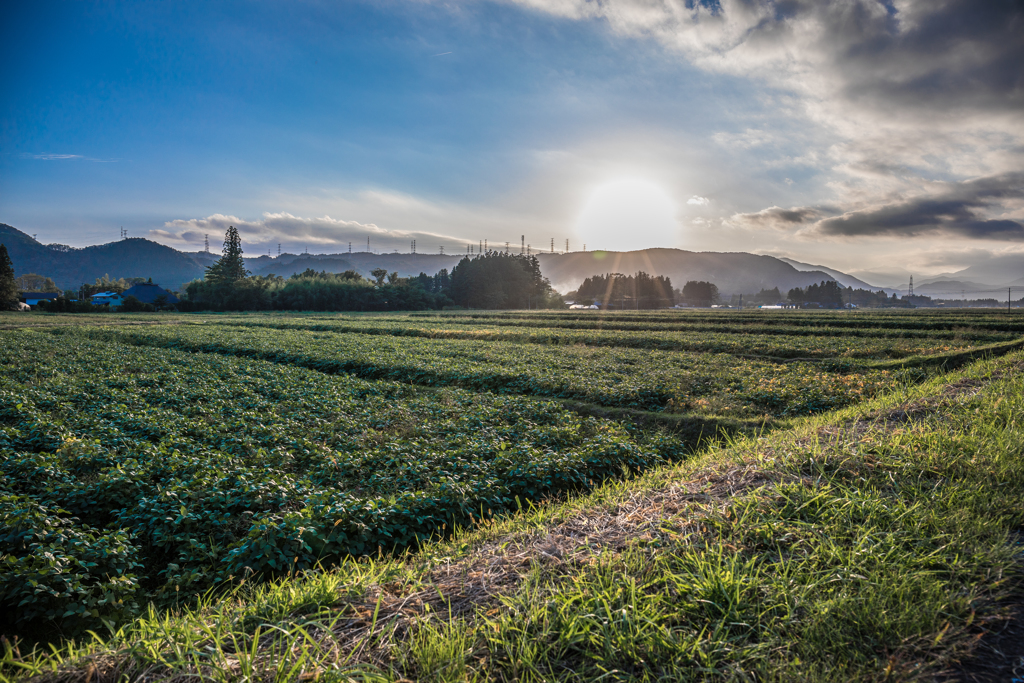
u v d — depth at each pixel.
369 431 12.55
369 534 7.11
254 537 6.76
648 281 183.12
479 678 3.20
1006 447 5.85
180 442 10.78
